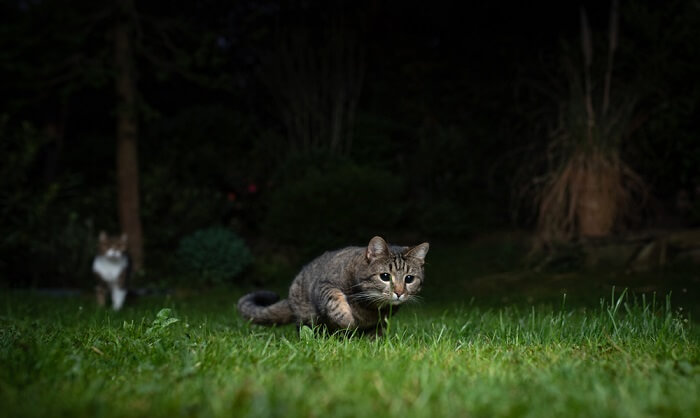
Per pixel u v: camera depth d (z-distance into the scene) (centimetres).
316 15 1770
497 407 254
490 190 1499
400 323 609
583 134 1152
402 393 275
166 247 1363
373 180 1245
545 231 1167
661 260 1065
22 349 365
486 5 1670
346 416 243
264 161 1566
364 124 1582
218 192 1441
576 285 999
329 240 1207
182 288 1184
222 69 1758
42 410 249
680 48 1171
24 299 947
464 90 1666
